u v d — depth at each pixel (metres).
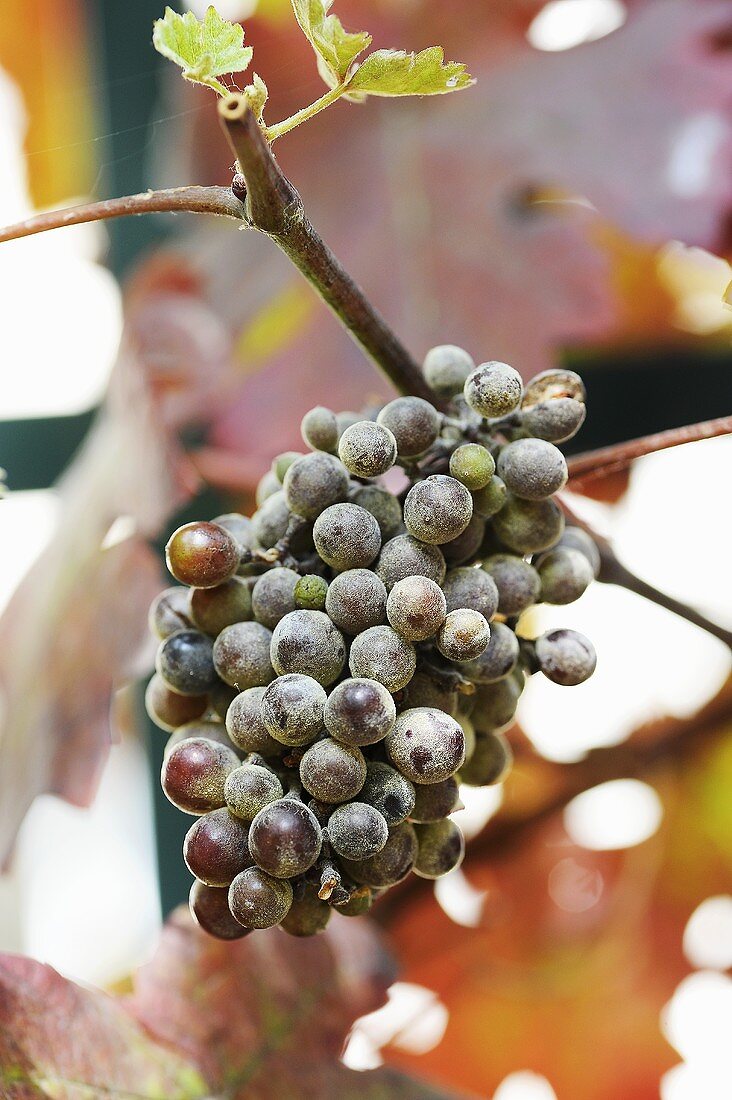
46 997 0.80
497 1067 0.94
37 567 1.04
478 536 0.72
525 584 0.73
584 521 0.83
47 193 1.17
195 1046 0.82
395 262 0.94
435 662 0.72
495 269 0.93
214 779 0.71
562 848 0.99
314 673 0.70
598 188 0.93
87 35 1.16
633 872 0.98
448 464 0.73
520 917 0.97
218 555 0.72
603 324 0.92
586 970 0.96
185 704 0.74
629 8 0.99
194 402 0.95
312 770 0.69
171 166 1.08
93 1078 0.80
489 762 0.75
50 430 1.15
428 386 0.76
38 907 1.31
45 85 1.16
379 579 0.71
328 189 0.98
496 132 0.96
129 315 0.98
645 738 0.99
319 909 0.72
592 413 1.02
